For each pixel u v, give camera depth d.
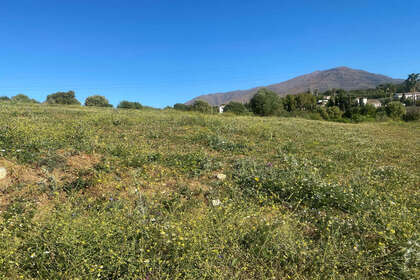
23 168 4.22
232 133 9.55
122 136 7.28
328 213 3.59
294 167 5.18
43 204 3.40
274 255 2.66
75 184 3.91
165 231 2.76
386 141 10.91
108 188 3.95
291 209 3.77
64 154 4.94
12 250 2.35
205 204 3.71
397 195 4.33
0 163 4.22
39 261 2.31
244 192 4.19
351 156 7.22
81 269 2.24
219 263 2.51
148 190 4.02
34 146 5.10
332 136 11.19
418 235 2.78
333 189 4.06
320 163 6.10
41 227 2.73
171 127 9.58
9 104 15.23
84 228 2.61
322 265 2.50
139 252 2.52
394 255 2.66
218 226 2.92
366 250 2.78
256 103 36.75
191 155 5.55
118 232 2.70
